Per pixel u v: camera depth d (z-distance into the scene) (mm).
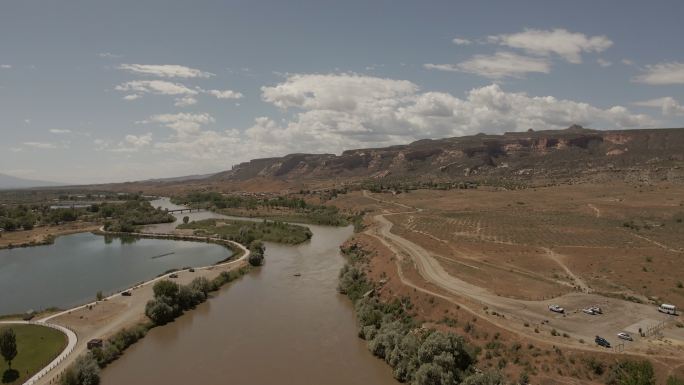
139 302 105375
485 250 137500
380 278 113625
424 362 68625
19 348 78625
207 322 96000
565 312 82125
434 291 94875
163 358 78562
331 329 91188
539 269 115625
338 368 74438
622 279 103875
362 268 129000
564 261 122000
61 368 71250
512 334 72438
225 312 102125
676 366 60656
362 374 72562
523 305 86250
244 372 73125
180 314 100938
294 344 83875
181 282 123438
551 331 72625
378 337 79688
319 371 73438
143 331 89188
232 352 80812
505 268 117000
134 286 121688
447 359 66688
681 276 103562
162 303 96688
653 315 80750
